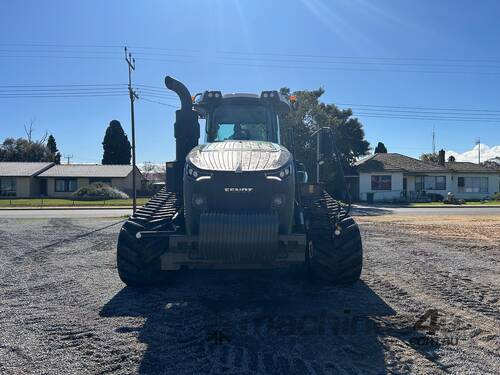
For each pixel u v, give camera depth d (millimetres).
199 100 7113
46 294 6195
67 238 12203
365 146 48781
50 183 49750
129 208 30484
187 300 5887
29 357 4027
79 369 3779
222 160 5465
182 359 3996
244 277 7184
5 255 9359
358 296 6059
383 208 29156
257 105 7078
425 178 42500
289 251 5203
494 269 7887
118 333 4656
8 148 69500
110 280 7039
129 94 22859
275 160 5500
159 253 6316
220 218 4996
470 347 4297
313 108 28234
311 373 3713
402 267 8023
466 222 16938
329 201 7090
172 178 6527
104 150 65312
